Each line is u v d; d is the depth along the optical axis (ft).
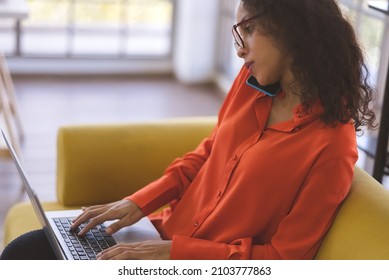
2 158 13.37
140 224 7.26
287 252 6.04
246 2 6.16
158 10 18.24
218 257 6.22
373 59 11.28
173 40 18.54
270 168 6.22
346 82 6.14
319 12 6.00
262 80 6.29
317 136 6.10
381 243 5.70
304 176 6.09
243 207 6.37
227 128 6.81
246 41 6.27
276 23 5.99
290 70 6.23
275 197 6.20
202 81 18.16
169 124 8.66
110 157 8.37
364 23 11.56
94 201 8.41
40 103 16.06
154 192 7.23
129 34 18.28
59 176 8.46
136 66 18.49
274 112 6.55
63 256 5.92
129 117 15.74
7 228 8.09
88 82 17.72
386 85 7.40
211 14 17.58
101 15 17.93
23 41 17.63
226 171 6.57
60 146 8.38
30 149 13.83
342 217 6.09
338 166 5.97
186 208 7.11
